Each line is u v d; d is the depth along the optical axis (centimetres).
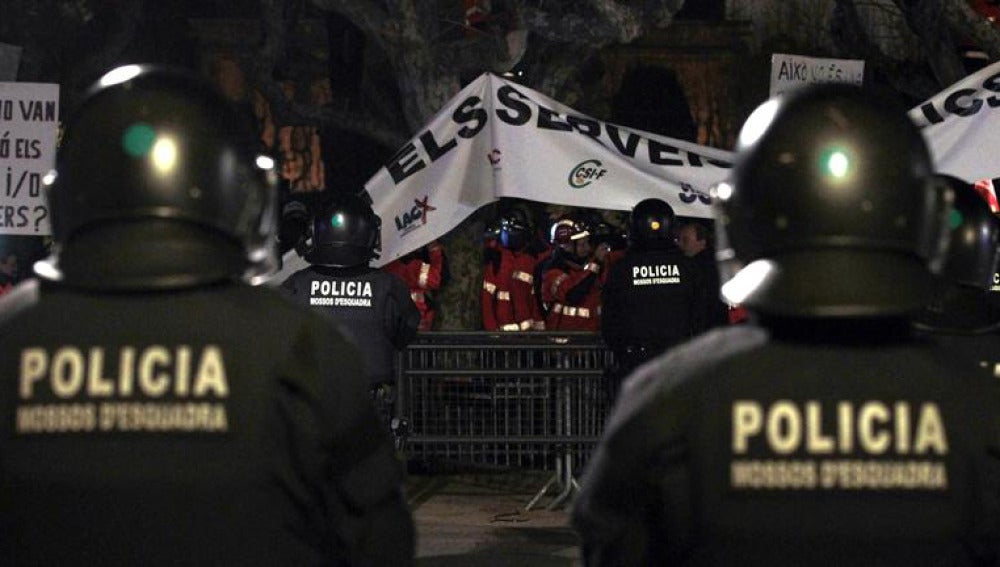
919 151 246
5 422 248
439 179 962
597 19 1327
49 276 255
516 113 959
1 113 1028
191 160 254
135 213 252
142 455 244
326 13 1800
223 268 254
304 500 251
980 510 232
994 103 926
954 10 1390
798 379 234
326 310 782
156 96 258
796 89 256
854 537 230
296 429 247
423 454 1071
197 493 243
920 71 1794
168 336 248
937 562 231
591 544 248
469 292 1306
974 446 232
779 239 242
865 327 237
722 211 263
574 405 1046
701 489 233
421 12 1335
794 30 2105
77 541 244
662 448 235
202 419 245
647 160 962
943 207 259
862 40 1778
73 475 244
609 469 238
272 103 1631
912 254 243
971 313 422
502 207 1461
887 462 231
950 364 237
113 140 254
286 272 952
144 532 243
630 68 2109
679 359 243
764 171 245
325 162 2080
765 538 231
